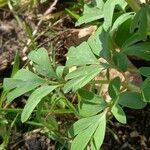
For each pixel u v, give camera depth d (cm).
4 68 27
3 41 28
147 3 20
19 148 23
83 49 21
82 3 27
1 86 26
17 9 30
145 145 22
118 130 22
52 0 30
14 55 28
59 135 22
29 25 29
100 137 18
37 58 21
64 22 28
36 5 30
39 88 21
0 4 30
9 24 29
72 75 20
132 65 24
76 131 19
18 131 24
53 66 23
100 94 23
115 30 21
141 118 22
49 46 27
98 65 20
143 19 19
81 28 28
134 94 18
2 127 23
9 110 23
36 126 24
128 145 22
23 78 21
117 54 20
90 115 19
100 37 21
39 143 23
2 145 23
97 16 22
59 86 21
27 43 28
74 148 18
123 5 23
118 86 19
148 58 20
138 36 20
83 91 19
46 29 28
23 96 25
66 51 27
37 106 22
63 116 24
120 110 18
